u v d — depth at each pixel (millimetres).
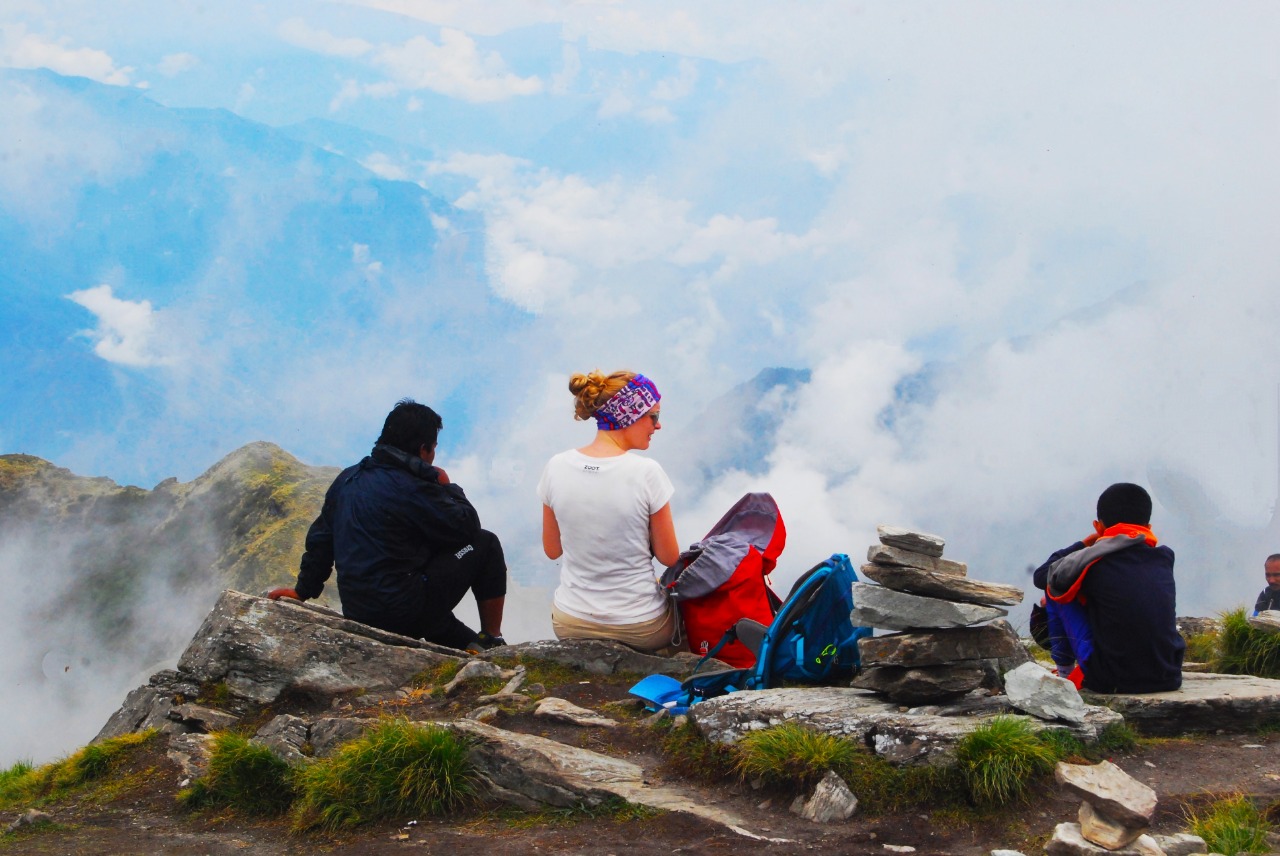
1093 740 5094
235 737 5695
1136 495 6082
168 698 6930
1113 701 5703
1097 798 3963
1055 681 5141
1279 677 7449
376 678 7027
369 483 7691
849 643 6254
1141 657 5824
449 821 4965
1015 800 4523
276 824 5266
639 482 6969
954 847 4281
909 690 5336
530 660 7078
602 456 7148
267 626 7023
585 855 4355
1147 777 4898
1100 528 6211
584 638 7141
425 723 5461
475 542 8023
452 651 7496
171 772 6129
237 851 4883
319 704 6828
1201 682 6281
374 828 4941
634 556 7113
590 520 7035
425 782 5027
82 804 5852
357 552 7574
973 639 5281
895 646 5348
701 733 5438
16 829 5441
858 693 5711
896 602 5324
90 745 6758
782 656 6293
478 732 5238
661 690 6219
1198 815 4434
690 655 7062
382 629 7613
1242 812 4312
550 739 5816
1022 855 4094
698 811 4723
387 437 7930
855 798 4652
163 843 5070
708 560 7004
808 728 5105
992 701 5359
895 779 4711
